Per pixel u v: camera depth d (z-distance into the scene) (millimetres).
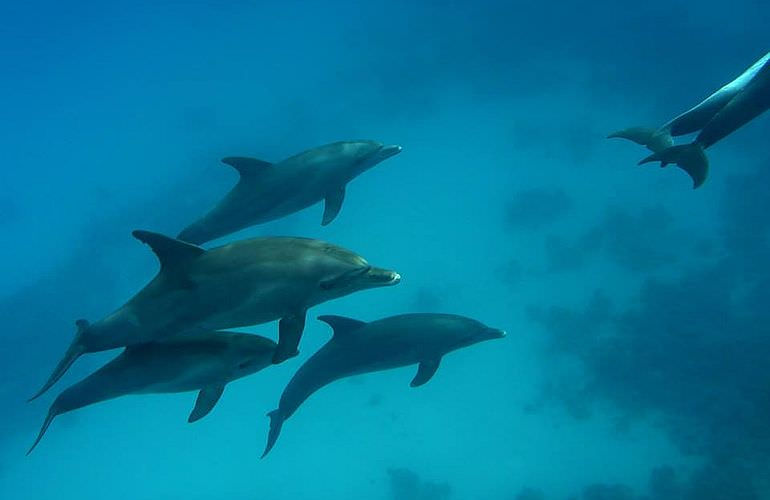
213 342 5992
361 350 8570
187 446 22219
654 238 25047
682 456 18328
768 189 25328
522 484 18812
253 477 20828
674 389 19906
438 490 18938
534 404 20984
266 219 9422
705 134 6488
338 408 22156
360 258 5375
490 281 25094
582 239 25547
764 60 6828
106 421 23766
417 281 25531
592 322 22562
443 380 22219
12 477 22688
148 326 5203
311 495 19953
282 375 23141
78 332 5352
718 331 20906
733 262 23047
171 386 5848
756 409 18328
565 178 29438
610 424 19812
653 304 22312
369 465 20312
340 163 9672
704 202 26391
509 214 27594
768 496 16250
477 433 20531
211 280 5051
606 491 17609
